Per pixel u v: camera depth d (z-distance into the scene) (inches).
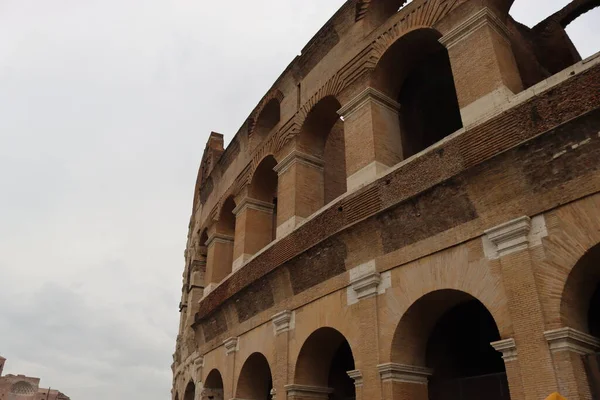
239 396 928.3
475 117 607.8
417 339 636.1
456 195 588.4
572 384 448.8
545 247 503.5
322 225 768.3
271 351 848.9
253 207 1081.4
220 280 1201.4
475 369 706.8
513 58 657.6
